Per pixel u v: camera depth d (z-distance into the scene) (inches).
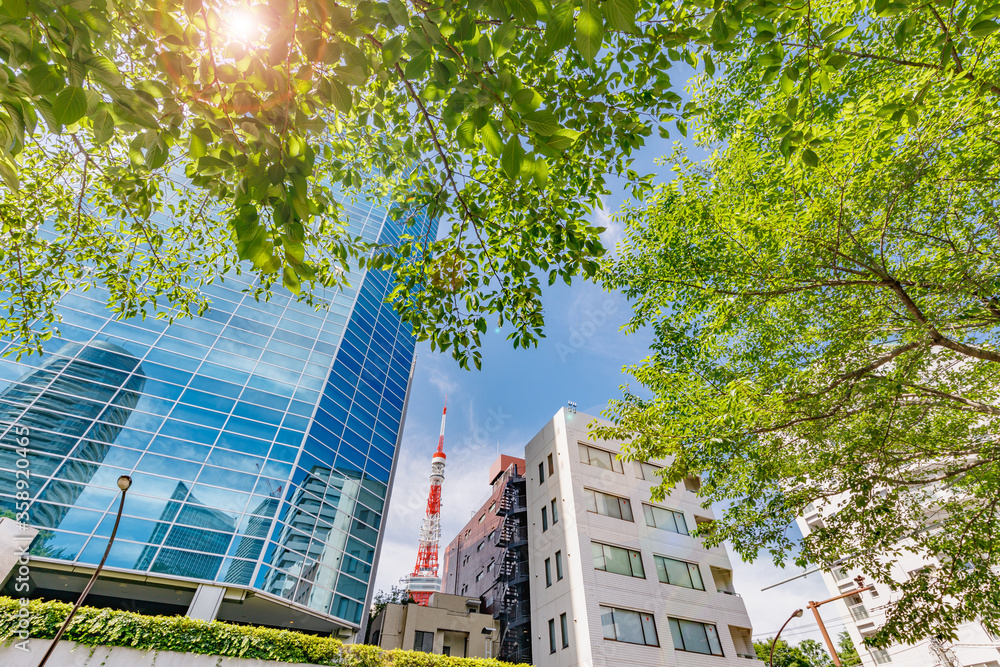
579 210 233.0
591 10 71.1
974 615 258.4
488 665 711.1
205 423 945.5
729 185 338.0
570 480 983.6
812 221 283.3
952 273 246.2
